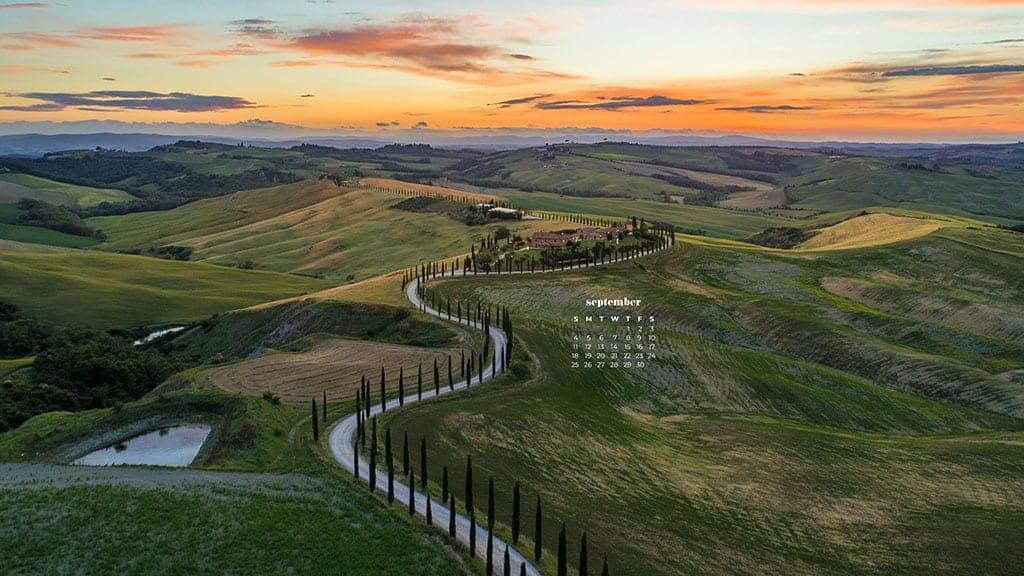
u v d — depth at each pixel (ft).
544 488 266.98
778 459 333.83
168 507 205.16
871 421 416.05
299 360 413.80
